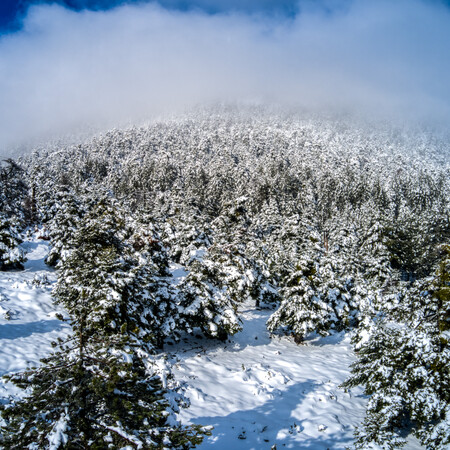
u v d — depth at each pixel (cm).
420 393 1244
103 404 634
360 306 3111
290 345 2634
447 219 7431
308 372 2053
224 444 1216
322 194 10144
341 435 1373
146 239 3092
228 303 2202
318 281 2647
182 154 16525
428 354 1262
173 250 4812
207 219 5591
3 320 1878
